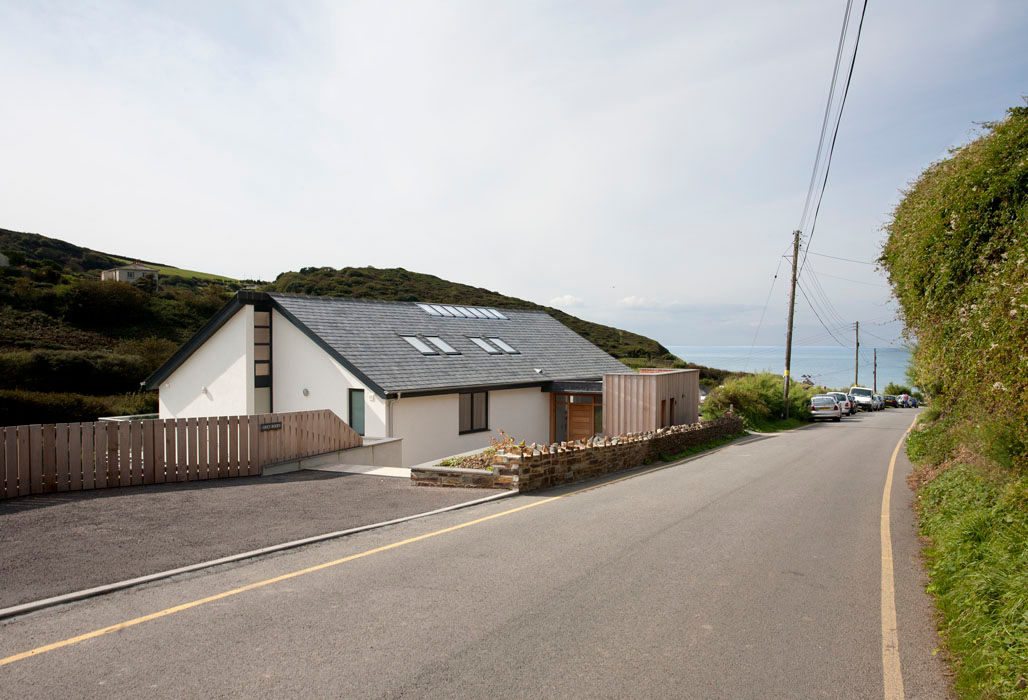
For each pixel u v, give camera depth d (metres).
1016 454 6.38
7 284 44.09
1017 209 8.10
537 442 21.33
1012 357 6.17
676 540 7.48
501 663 4.19
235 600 5.32
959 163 9.74
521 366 21.31
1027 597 4.35
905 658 4.39
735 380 31.94
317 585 5.72
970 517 6.51
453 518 8.52
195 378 18.95
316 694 3.74
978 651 4.14
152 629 4.70
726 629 4.84
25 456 9.23
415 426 16.47
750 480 12.42
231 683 3.87
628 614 5.11
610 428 19.11
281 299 17.91
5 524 7.70
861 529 8.20
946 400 12.40
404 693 3.77
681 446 17.78
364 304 20.61
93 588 5.53
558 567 6.34
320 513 8.58
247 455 11.60
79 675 3.96
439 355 19.05
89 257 81.19
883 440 22.28
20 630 4.67
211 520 8.06
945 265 9.52
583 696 3.76
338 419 13.68
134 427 10.33
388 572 6.12
